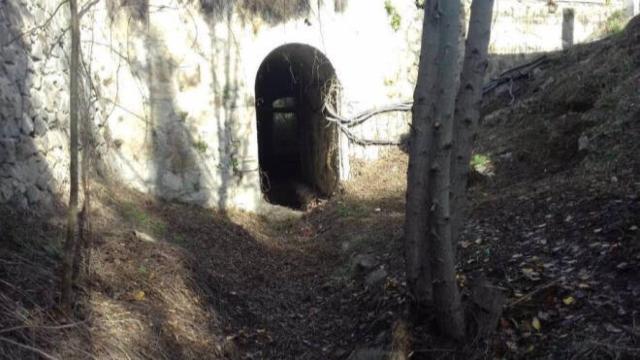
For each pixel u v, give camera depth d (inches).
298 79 490.6
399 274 227.9
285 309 240.7
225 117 352.2
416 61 434.3
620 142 265.3
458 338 168.7
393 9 416.2
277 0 363.3
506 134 356.8
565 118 327.6
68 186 245.1
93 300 176.6
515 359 153.4
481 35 163.0
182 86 338.0
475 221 240.8
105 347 160.2
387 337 185.5
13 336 141.9
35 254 179.2
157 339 179.0
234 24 350.9
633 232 180.2
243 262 277.1
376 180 396.8
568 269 178.2
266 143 585.6
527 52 478.3
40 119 223.0
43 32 233.3
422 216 167.2
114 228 236.7
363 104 408.8
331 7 384.5
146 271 210.2
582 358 142.5
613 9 505.0
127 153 322.7
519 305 169.9
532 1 476.7
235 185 357.7
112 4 311.3
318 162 459.5
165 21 329.7
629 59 339.9
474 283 174.7
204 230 296.8
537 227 213.5
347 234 313.6
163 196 334.0
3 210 181.9
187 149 341.1
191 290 215.9
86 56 277.7
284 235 341.4
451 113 156.5
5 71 193.3
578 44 484.7
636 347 138.6
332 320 224.7
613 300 156.4
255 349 205.9
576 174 259.4
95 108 288.7
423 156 162.7
